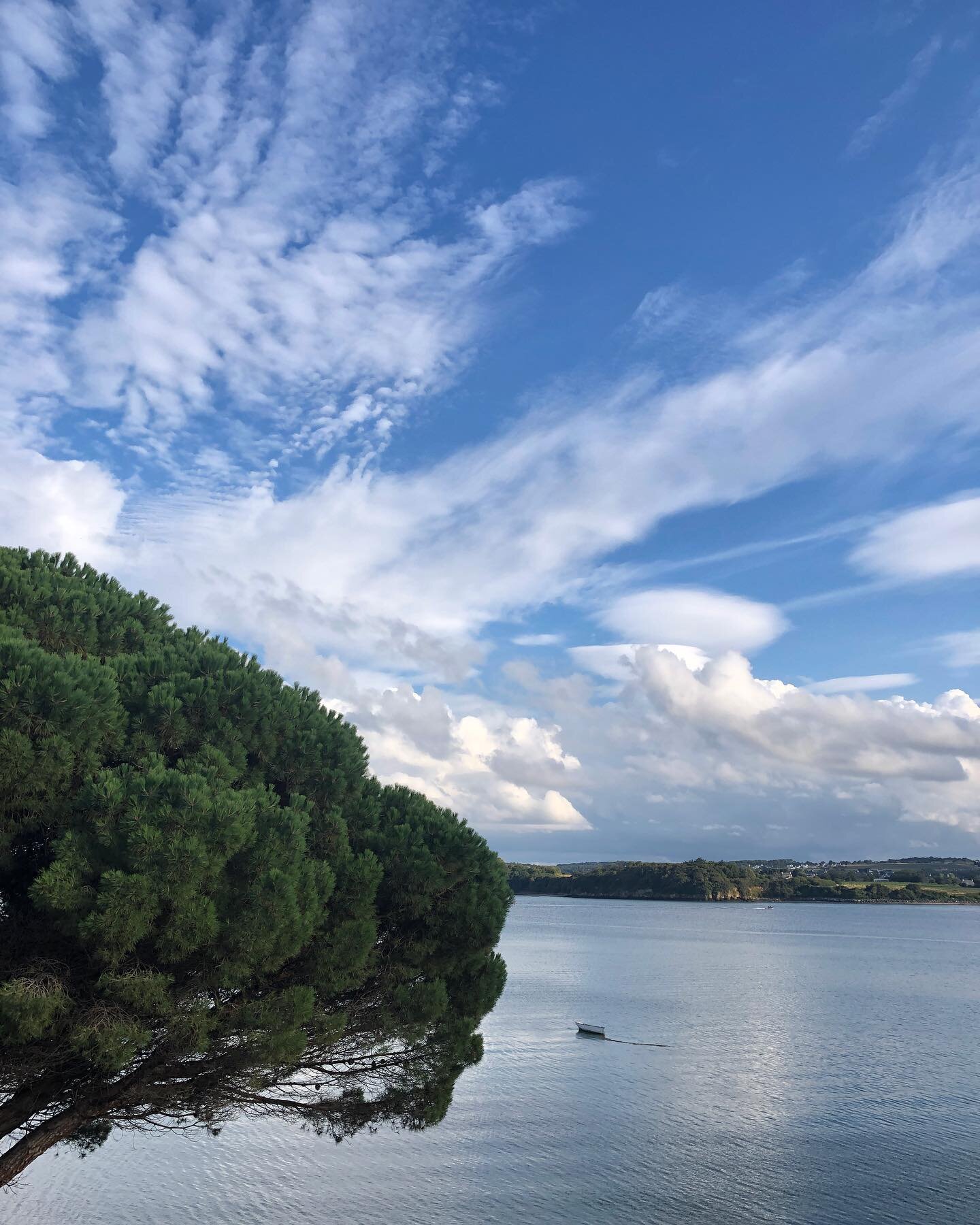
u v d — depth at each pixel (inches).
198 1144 1321.4
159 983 391.9
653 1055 2011.6
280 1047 416.2
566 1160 1249.4
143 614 601.3
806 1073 1818.4
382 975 511.8
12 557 559.5
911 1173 1193.4
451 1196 1106.7
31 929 418.6
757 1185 1151.6
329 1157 1259.8
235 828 402.9
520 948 5221.5
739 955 4810.5
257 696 519.8
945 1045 2139.5
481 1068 1860.2
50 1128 441.7
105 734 445.1
